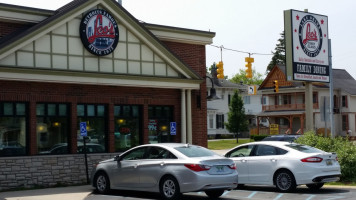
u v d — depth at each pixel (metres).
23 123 18.38
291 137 26.64
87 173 18.88
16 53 17.73
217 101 74.44
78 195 15.58
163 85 21.42
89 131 20.02
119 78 20.11
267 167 16.31
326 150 19.34
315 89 63.56
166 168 14.32
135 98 21.20
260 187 17.98
